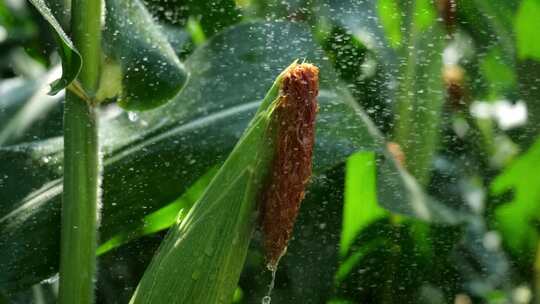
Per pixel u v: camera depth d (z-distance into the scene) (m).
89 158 0.47
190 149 0.57
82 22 0.46
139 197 0.56
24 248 0.54
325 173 0.67
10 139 0.64
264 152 0.41
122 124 0.60
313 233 0.66
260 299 0.66
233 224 0.42
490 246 0.73
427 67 0.72
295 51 0.63
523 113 0.76
